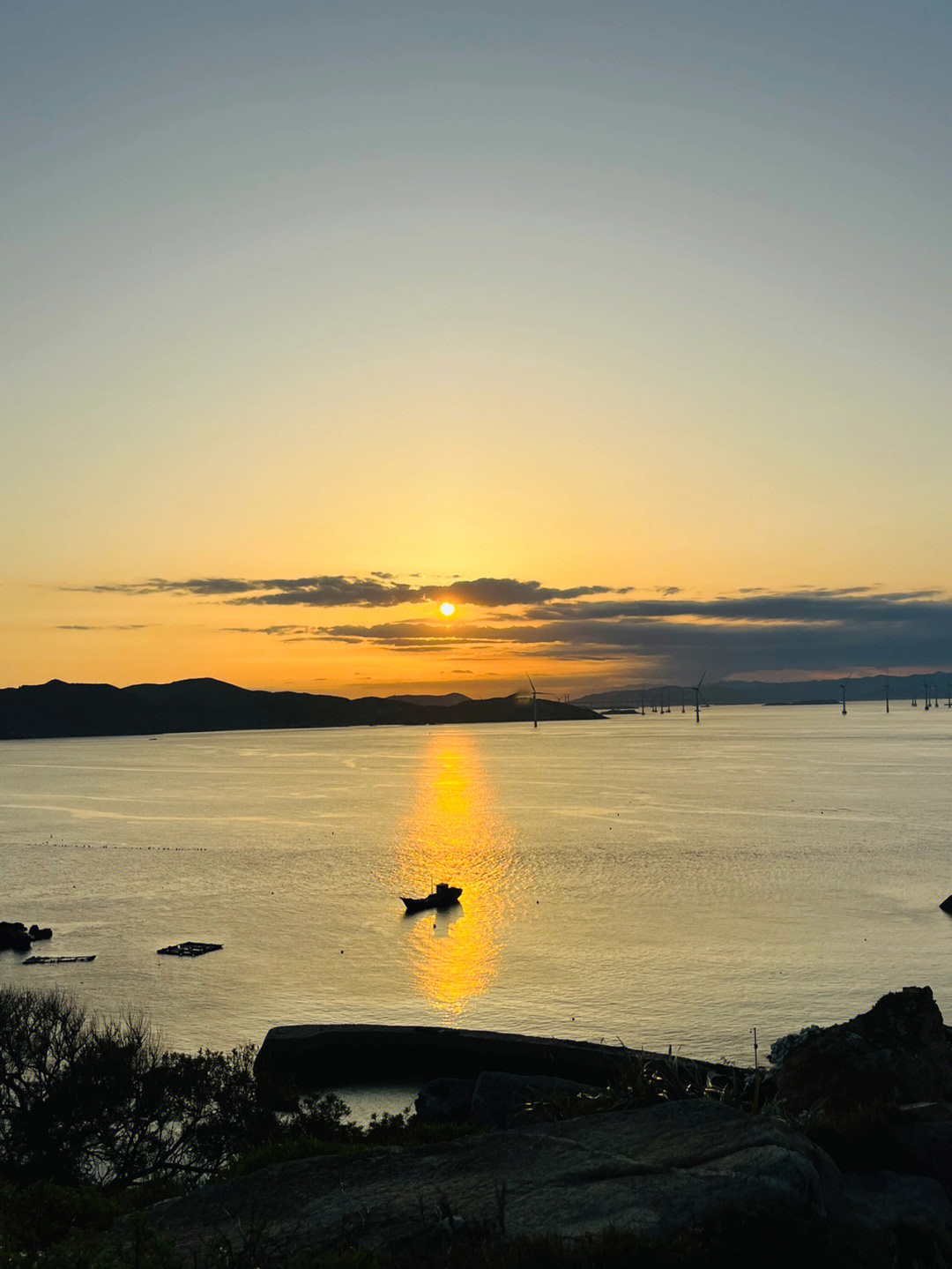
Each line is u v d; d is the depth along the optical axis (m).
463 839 172.50
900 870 129.38
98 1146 28.53
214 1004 77.50
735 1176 12.88
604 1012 71.88
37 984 84.19
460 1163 14.59
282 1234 13.20
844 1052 22.09
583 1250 11.27
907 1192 13.98
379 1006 75.88
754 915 104.06
